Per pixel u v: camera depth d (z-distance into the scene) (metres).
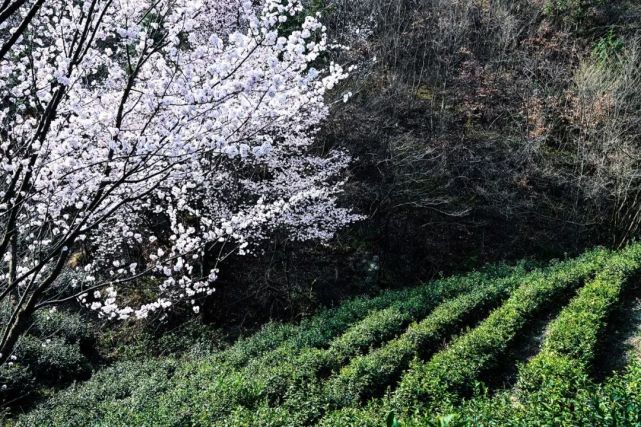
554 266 18.30
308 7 20.92
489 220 20.98
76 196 6.74
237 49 6.02
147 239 16.98
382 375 10.91
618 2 26.94
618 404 6.31
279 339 14.89
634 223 20.31
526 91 23.05
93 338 16.09
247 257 18.14
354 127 18.78
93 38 5.85
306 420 9.48
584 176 20.77
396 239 20.28
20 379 12.88
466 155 21.39
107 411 11.01
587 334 10.57
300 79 6.16
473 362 10.49
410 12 25.39
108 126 6.09
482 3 26.45
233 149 5.95
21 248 8.87
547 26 25.94
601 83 22.02
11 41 4.77
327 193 15.43
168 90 6.05
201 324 16.69
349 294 18.61
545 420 6.66
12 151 6.51
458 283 17.39
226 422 9.09
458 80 23.61
